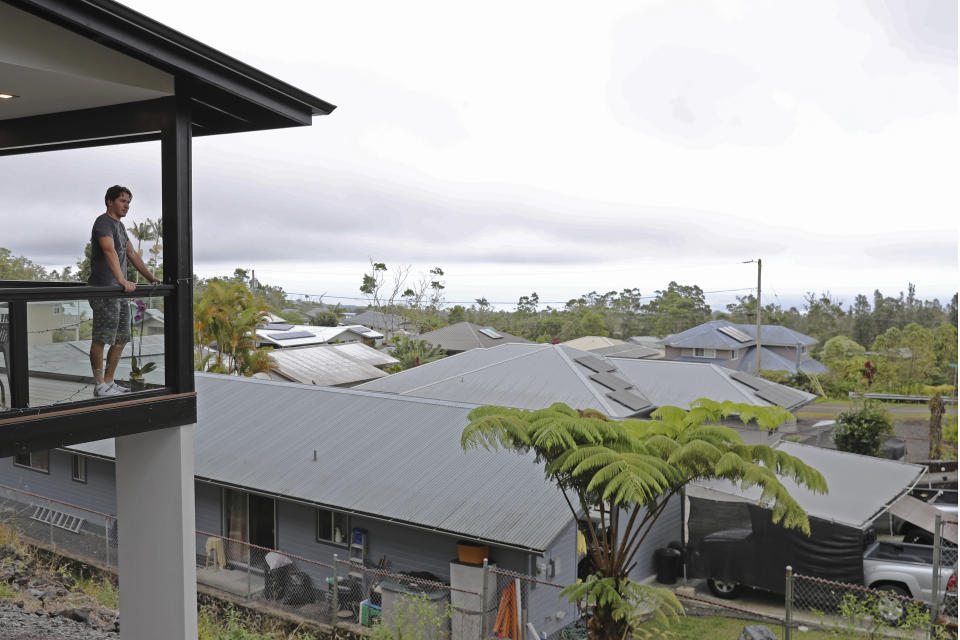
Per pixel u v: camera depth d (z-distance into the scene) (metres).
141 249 11.58
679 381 24.20
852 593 13.48
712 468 10.08
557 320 102.81
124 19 6.14
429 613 12.18
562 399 21.67
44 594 12.38
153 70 7.20
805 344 55.81
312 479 15.66
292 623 13.69
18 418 6.24
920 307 87.38
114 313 7.12
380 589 13.44
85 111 7.89
